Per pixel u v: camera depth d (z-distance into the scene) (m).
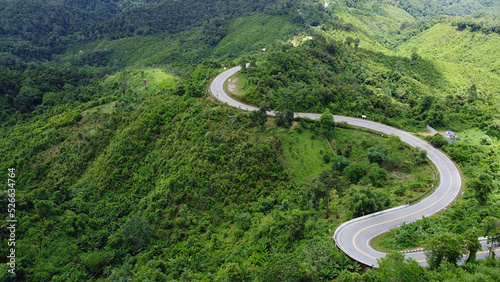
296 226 56.06
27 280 56.81
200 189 73.75
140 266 60.50
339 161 83.44
